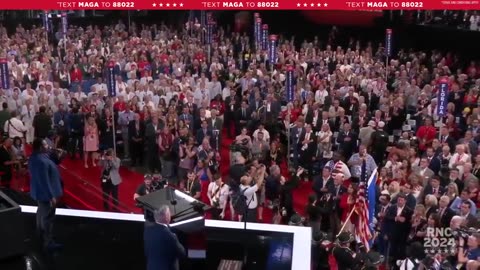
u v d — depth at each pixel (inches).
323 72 903.1
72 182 622.2
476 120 612.7
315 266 391.2
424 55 964.0
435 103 678.5
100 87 815.1
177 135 625.3
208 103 765.3
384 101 700.7
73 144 697.6
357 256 374.3
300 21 1218.6
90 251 273.0
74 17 1347.2
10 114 679.7
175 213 256.1
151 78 862.5
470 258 385.4
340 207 463.2
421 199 471.8
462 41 960.3
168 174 612.1
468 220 407.2
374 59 1021.8
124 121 683.4
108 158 531.8
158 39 1195.3
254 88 743.1
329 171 486.6
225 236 269.6
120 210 534.3
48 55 1003.9
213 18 1266.0
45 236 279.7
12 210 159.8
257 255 261.9
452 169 489.4
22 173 591.2
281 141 668.7
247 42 1143.0
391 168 517.7
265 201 520.1
